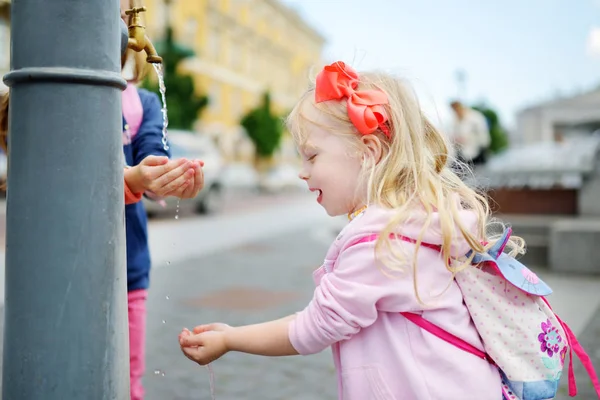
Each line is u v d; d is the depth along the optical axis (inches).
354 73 53.6
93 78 39.5
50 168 39.0
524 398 48.5
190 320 165.0
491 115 1750.7
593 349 131.7
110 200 40.8
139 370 75.3
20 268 39.3
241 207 629.6
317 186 53.6
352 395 49.0
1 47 573.0
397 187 51.5
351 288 47.8
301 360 132.6
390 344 48.3
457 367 47.2
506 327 49.6
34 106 38.9
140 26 56.1
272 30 1423.5
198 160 57.1
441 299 48.6
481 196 55.7
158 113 76.0
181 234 365.7
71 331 39.4
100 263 40.4
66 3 38.9
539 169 268.2
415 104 53.9
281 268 252.7
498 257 51.5
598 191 260.1
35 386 39.1
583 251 223.3
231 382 119.0
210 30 1130.0
